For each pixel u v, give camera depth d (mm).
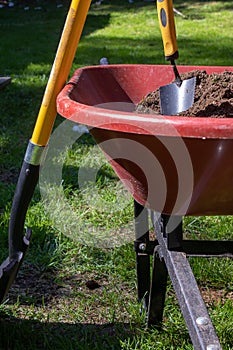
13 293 2742
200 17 12789
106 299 2695
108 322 2541
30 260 3016
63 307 2648
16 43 9977
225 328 2436
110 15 13531
